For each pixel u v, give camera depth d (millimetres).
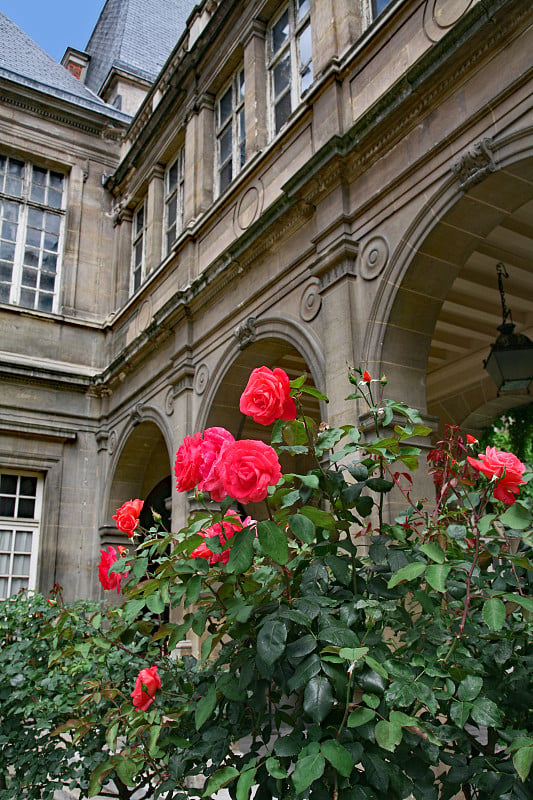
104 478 10266
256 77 7535
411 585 2158
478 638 2164
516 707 2098
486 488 2104
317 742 1673
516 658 2176
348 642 1813
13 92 11508
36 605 4492
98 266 11641
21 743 3855
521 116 3920
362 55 5477
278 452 2168
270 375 1979
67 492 10281
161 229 10172
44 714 3758
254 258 6621
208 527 2104
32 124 11719
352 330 4961
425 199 4547
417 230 4562
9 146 11414
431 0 4781
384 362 4699
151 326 8555
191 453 2098
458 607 2258
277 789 1813
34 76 12633
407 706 1898
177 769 2164
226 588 2207
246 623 2066
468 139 4266
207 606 2404
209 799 2121
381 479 2176
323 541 2174
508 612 2166
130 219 11641
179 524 7344
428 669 1871
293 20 7211
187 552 2180
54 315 10789
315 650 1906
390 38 5191
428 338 4883
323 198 5570
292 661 1864
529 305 6906
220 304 7336
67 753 3674
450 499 2410
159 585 2271
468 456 2283
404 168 4801
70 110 11984
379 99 4887
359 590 2160
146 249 10375
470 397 8250
